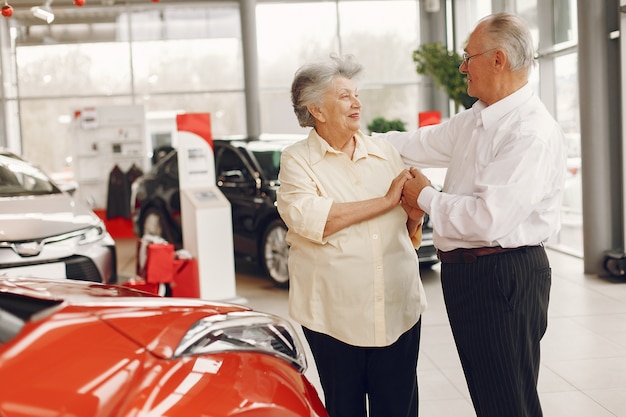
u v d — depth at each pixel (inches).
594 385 158.2
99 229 212.4
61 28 526.0
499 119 88.7
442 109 527.8
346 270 91.8
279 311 239.6
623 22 267.3
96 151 475.2
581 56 278.1
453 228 86.4
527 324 87.5
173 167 346.3
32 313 66.8
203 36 531.5
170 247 225.6
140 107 474.3
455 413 144.3
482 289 87.4
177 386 62.7
